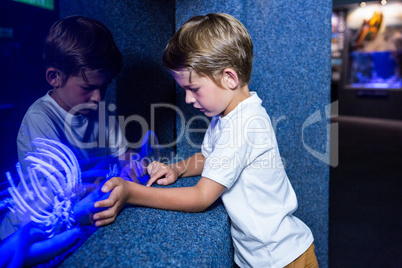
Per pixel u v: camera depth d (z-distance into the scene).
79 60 0.62
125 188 0.56
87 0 0.75
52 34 0.58
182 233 0.56
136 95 0.98
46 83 0.58
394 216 2.03
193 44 0.63
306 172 1.15
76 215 0.56
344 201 2.30
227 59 0.64
